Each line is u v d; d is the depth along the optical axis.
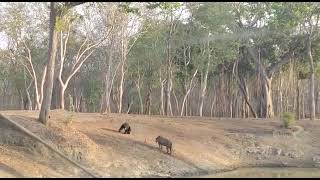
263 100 62.94
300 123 47.53
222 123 45.59
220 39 58.53
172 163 30.44
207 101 70.69
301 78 67.81
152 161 29.77
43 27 54.09
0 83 77.62
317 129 45.44
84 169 22.94
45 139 26.56
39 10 51.81
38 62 64.06
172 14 58.28
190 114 70.75
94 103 75.75
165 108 61.72
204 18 58.12
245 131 42.66
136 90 73.06
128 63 64.44
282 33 58.28
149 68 66.25
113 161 27.67
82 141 27.83
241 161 36.16
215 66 62.62
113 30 54.03
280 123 46.47
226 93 69.00
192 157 32.78
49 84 28.59
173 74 63.88
